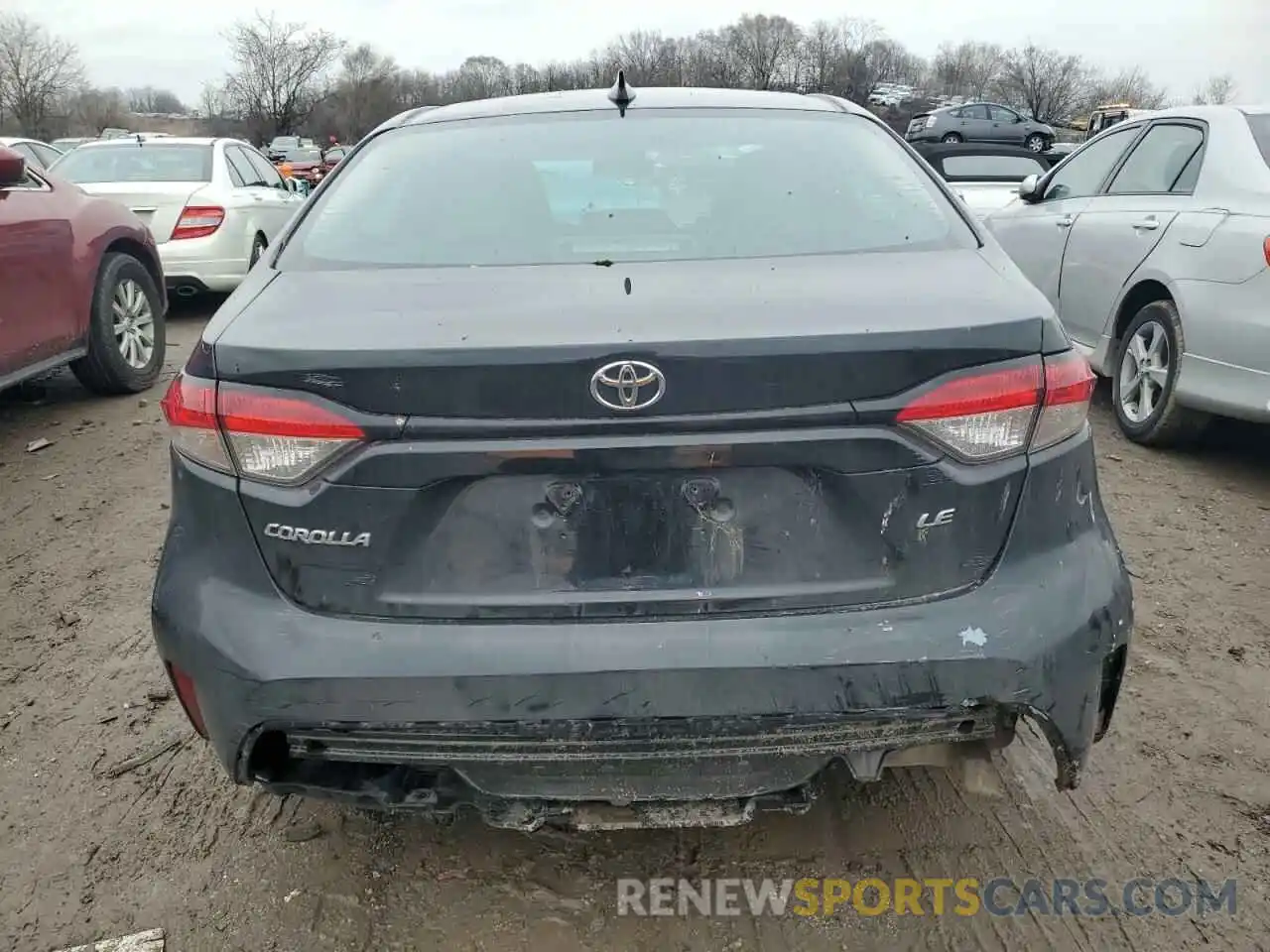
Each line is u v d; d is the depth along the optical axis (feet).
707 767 6.28
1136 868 7.50
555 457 5.70
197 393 6.04
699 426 5.66
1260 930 6.95
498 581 5.95
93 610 11.46
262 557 6.08
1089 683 6.15
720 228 7.53
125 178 27.50
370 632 5.96
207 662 6.11
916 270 6.79
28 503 14.53
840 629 5.91
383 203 8.04
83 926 7.14
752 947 6.91
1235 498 14.25
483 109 9.44
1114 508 13.89
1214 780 8.40
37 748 9.05
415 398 5.68
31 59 241.55
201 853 7.81
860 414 5.72
